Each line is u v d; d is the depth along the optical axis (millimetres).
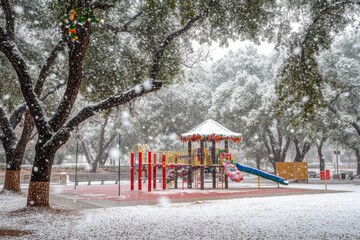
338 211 12539
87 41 12977
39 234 8633
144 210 13047
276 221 10367
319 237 8008
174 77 19375
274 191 21875
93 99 18797
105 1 12656
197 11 15047
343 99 35000
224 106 43875
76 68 13055
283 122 39125
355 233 8445
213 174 25141
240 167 24828
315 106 14125
